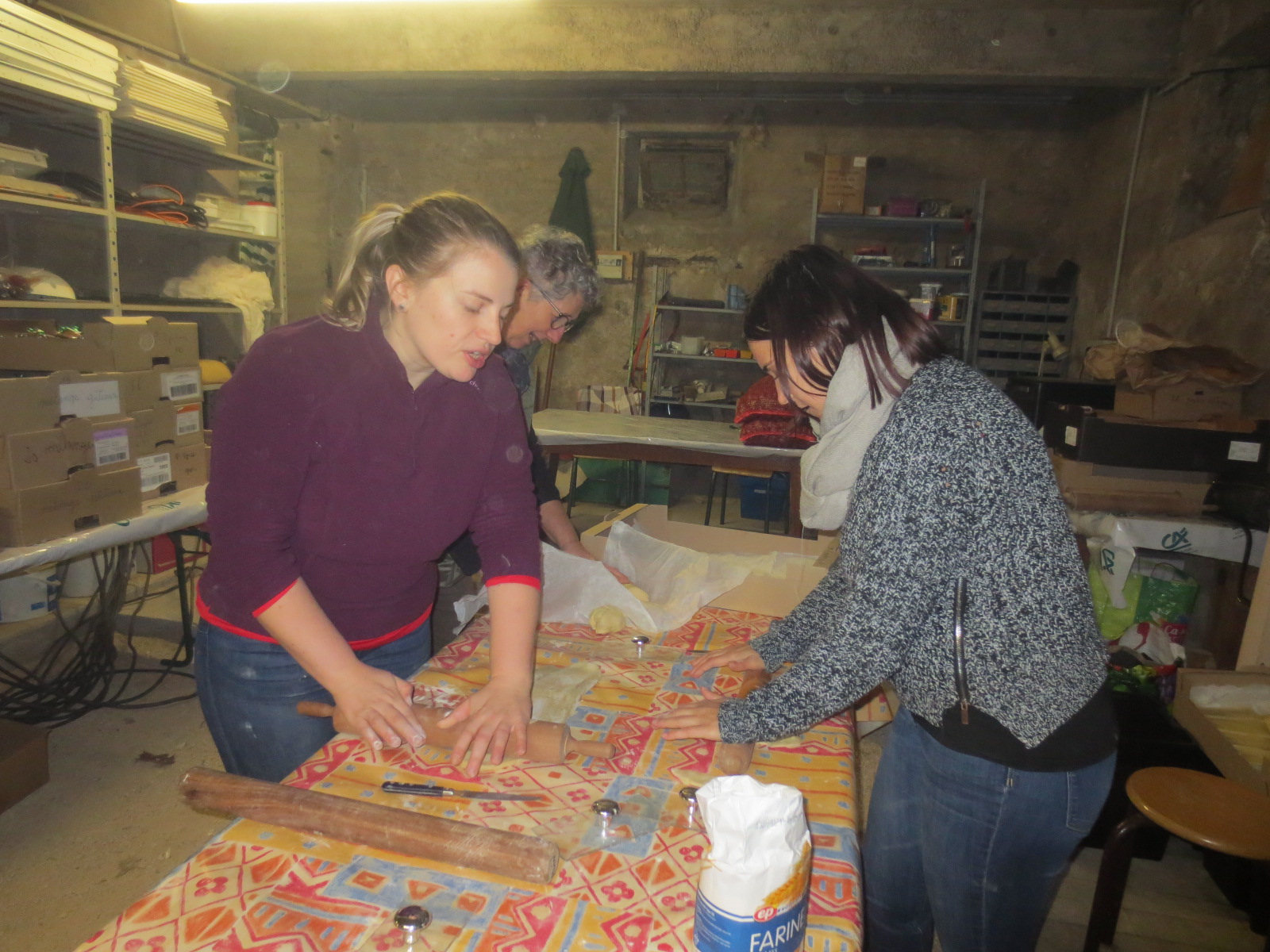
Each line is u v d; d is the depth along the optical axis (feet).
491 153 20.57
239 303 12.98
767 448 11.34
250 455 3.24
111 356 7.57
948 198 19.17
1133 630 8.87
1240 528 8.38
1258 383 10.02
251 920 2.27
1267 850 4.89
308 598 3.39
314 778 3.00
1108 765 3.20
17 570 6.21
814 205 18.22
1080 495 8.93
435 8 16.16
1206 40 13.42
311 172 20.90
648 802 2.90
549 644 4.39
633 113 19.88
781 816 2.01
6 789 7.07
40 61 9.20
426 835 2.52
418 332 3.15
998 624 2.89
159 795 7.39
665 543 5.55
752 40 15.40
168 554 12.30
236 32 16.88
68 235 11.40
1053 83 15.10
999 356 18.34
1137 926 6.37
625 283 20.30
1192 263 13.39
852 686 2.84
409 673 4.33
